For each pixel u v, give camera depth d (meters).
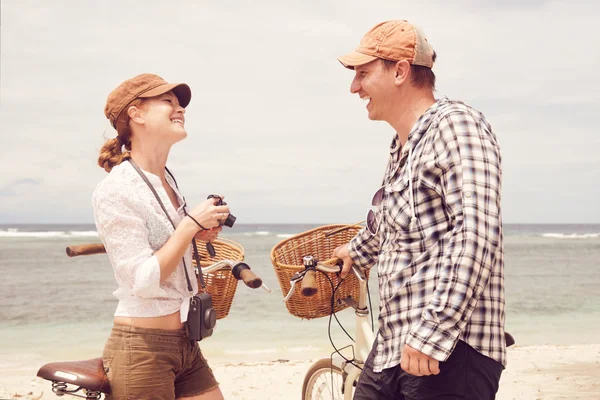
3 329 12.14
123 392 2.30
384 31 2.30
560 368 6.94
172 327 2.40
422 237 2.09
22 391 6.02
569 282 23.17
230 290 2.69
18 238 66.38
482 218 1.91
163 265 2.22
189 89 2.51
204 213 2.28
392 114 2.34
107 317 13.98
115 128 2.49
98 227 2.30
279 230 131.62
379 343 2.24
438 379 2.03
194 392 2.60
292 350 9.27
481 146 2.01
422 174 2.09
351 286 2.94
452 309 1.88
